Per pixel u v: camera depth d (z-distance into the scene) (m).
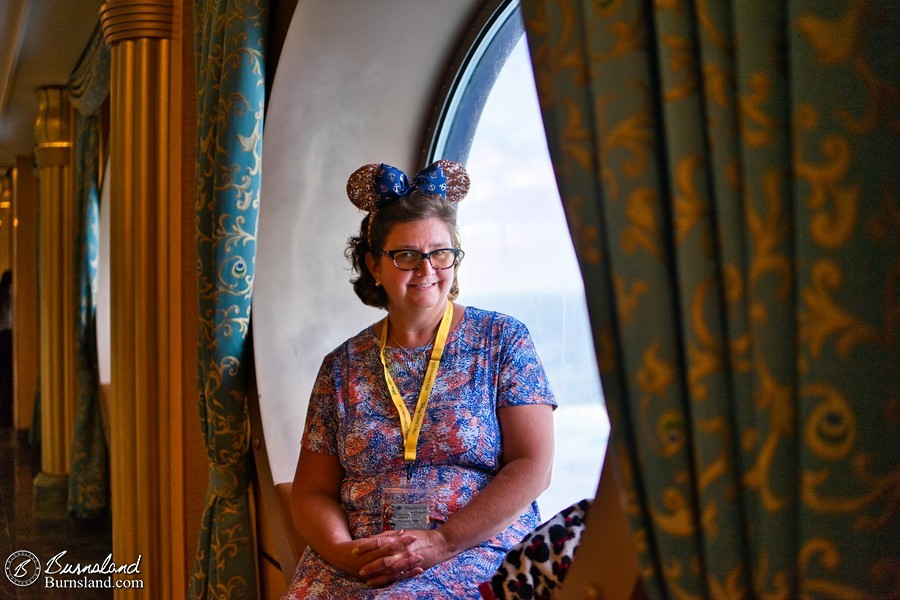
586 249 0.95
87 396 5.95
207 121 2.64
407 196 2.18
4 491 6.68
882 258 0.77
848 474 0.77
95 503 5.71
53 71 6.37
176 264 3.24
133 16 3.25
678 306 0.91
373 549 1.87
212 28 2.65
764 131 0.82
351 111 2.91
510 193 2.94
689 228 0.88
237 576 2.73
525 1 1.03
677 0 0.90
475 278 3.12
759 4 0.83
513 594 1.53
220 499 2.79
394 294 2.13
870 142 0.77
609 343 0.94
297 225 2.90
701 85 0.89
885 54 0.78
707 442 0.87
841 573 0.78
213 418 2.71
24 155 9.72
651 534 0.94
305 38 2.66
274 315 2.83
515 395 2.03
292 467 2.74
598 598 1.17
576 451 2.63
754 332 0.83
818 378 0.78
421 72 2.96
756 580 0.86
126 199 3.27
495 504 1.89
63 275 6.92
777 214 0.82
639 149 0.91
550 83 1.00
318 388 2.22
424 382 2.07
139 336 3.26
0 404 10.43
